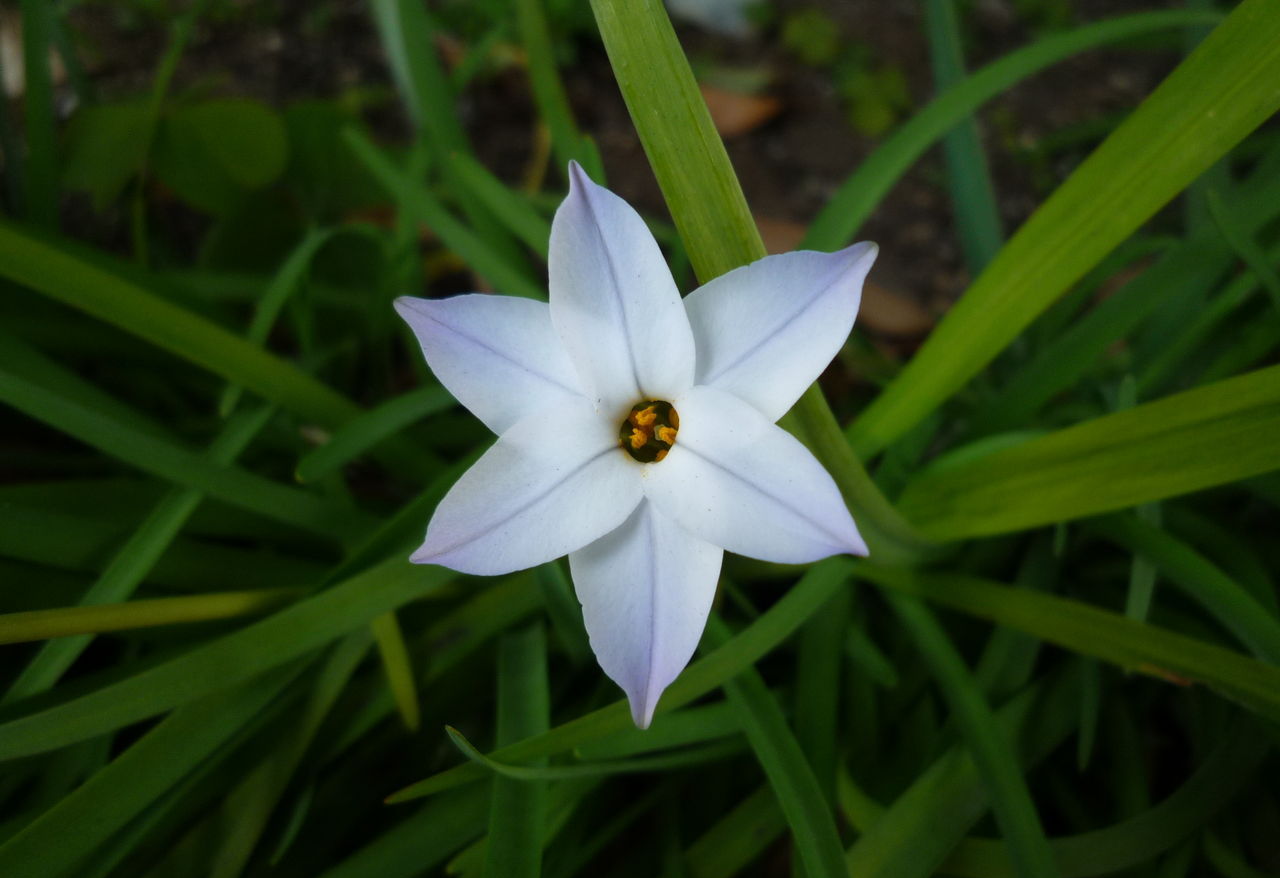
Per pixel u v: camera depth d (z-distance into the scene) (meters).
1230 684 0.08
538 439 0.07
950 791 0.09
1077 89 0.21
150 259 0.17
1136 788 0.11
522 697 0.10
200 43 0.20
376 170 0.12
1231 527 0.12
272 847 0.10
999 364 0.14
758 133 0.21
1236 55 0.08
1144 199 0.09
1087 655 0.10
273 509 0.10
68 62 0.15
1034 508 0.09
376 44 0.21
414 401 0.11
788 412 0.08
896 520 0.10
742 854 0.10
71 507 0.11
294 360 0.16
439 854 0.09
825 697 0.11
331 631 0.09
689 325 0.07
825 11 0.22
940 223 0.19
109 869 0.09
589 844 0.10
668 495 0.07
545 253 0.11
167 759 0.09
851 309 0.06
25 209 0.13
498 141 0.20
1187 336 0.11
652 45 0.07
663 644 0.07
